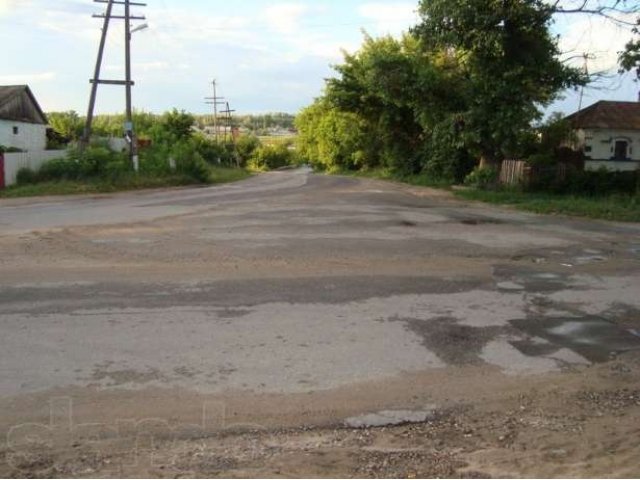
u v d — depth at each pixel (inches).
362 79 1606.8
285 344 246.7
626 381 218.4
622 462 158.2
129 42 1277.1
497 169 1126.4
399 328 269.7
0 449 162.9
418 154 1630.2
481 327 274.1
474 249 468.1
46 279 346.3
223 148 3218.5
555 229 600.7
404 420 186.4
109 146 1455.5
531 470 153.3
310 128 3125.0
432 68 1118.4
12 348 236.8
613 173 978.1
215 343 246.2
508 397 203.9
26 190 1003.3
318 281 350.9
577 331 271.6
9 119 1499.8
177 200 877.2
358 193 1054.4
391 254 439.5
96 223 583.8
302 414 188.2
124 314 281.9
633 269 404.5
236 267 385.4
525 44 996.6
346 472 151.9
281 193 1037.8
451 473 151.7
